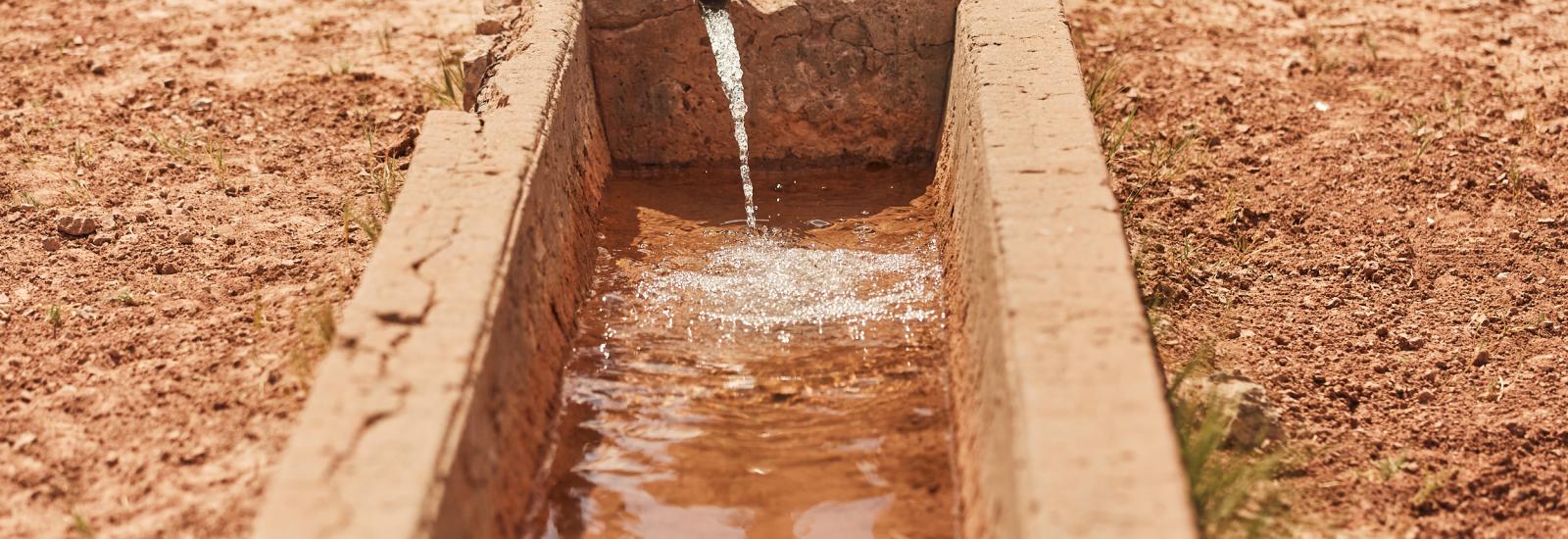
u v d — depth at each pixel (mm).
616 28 3020
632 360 2584
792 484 2377
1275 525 2324
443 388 2090
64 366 2502
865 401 2508
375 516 1964
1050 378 2072
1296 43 3486
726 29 3012
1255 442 2439
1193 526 1932
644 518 2328
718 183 3098
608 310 2688
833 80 3062
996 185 2359
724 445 2439
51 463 2346
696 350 2607
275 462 2332
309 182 2973
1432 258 2834
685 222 2951
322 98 3262
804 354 2598
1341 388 2559
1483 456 2451
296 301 2629
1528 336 2662
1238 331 2672
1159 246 2836
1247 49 3465
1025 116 2514
